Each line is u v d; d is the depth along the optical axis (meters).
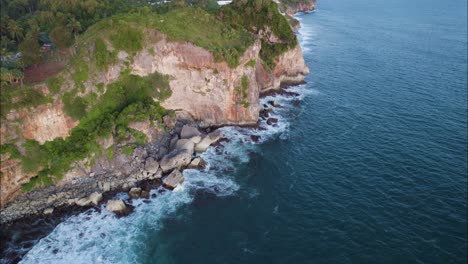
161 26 69.88
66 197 53.62
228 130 75.44
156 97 70.94
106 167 58.75
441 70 114.81
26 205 51.53
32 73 64.75
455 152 67.19
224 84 73.81
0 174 50.69
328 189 57.56
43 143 57.22
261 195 56.41
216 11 105.81
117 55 67.31
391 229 48.94
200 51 69.81
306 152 68.12
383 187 57.59
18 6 112.69
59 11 102.44
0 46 81.88
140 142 63.03
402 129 76.19
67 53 72.56
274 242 47.44
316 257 44.97
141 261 44.44
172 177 57.69
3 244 46.00
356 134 74.50
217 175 60.91
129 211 52.25
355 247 46.22
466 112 83.81
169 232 48.97
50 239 47.06
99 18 100.31
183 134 68.25
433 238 47.31
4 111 52.78
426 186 57.56
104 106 65.25
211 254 45.59
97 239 47.44
